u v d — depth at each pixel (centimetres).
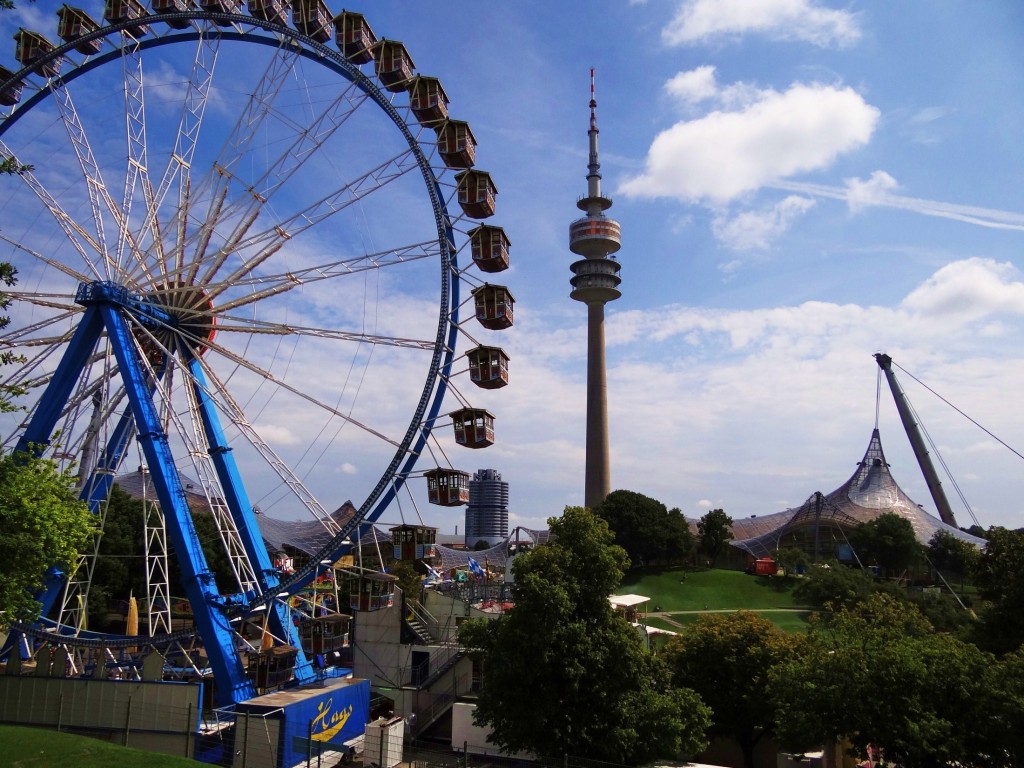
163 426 5116
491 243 5259
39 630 4759
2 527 3634
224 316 5281
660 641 6969
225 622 4669
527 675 3644
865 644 3591
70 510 4012
